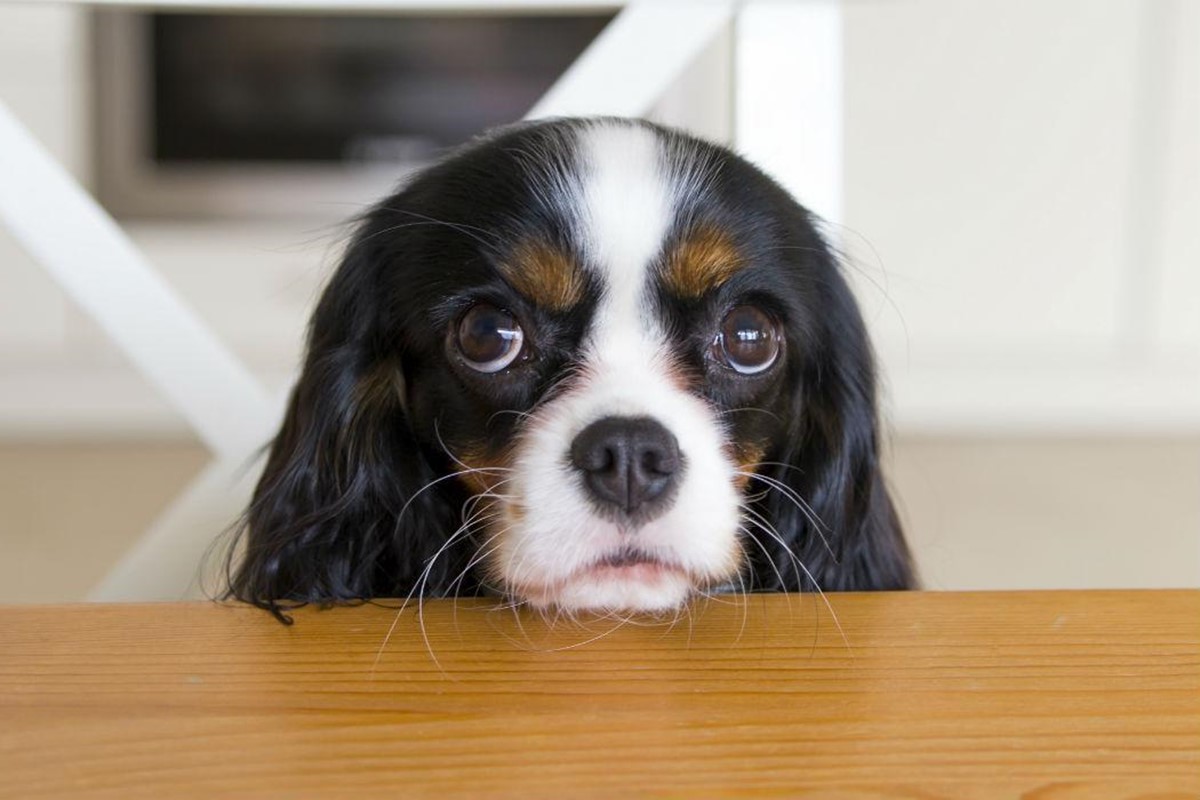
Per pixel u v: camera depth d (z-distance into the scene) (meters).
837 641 0.78
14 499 3.52
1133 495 3.55
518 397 1.16
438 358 1.20
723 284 1.17
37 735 0.63
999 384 4.10
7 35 3.91
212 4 1.66
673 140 1.24
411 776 0.59
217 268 4.15
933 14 3.81
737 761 0.61
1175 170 3.94
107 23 3.97
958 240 4.01
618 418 1.07
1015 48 3.86
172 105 4.08
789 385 1.35
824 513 1.44
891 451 1.85
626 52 1.71
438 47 4.11
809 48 1.77
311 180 4.18
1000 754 0.62
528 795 0.58
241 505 1.65
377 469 1.29
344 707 0.67
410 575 1.28
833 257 1.45
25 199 1.58
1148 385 4.10
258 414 1.66
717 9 1.72
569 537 1.06
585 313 1.15
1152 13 3.82
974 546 3.16
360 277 1.31
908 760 0.61
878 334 3.58
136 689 0.70
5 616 0.83
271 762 0.61
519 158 1.20
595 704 0.68
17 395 4.05
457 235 1.18
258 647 0.77
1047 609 0.83
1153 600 0.85
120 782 0.59
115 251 1.61
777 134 1.79
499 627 0.88
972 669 0.73
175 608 0.86
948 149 3.93
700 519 1.08
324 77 4.13
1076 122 3.92
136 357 1.63
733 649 0.77
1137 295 4.06
